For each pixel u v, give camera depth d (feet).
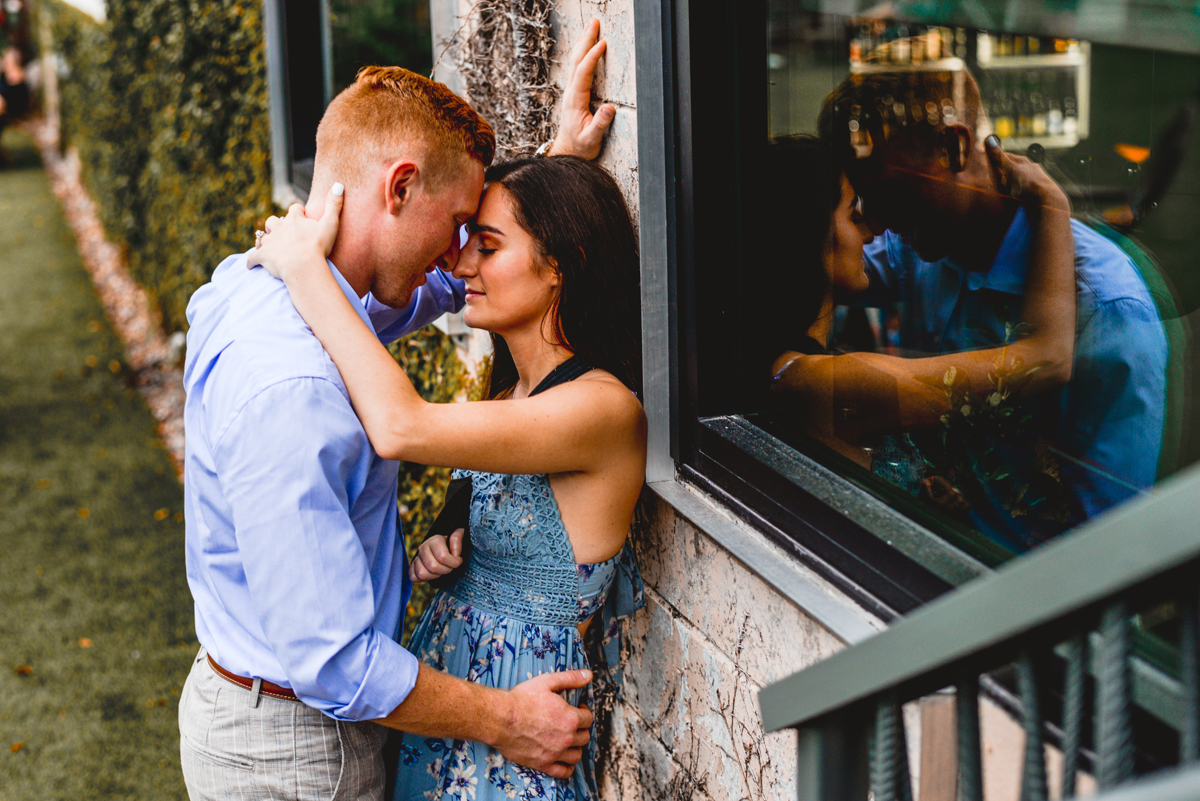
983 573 4.01
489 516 5.40
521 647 5.40
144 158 22.86
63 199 39.86
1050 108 4.92
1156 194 4.79
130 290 26.96
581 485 5.22
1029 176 5.04
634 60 5.81
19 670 11.57
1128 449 4.85
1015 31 4.53
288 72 13.43
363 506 5.06
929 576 4.07
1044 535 4.70
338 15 13.00
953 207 5.30
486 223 5.21
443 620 5.70
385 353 4.78
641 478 5.39
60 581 13.74
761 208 5.55
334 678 4.66
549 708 5.24
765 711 3.56
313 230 4.93
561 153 6.54
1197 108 4.56
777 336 5.76
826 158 5.57
